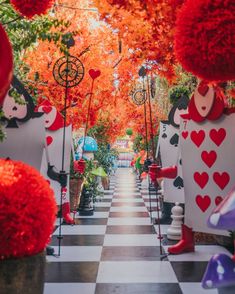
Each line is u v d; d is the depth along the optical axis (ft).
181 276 13.17
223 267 5.86
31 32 13.03
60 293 11.67
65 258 15.47
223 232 14.19
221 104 13.73
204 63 7.02
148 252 16.35
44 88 25.94
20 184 7.01
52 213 7.36
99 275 13.35
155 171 16.46
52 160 17.51
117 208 29.71
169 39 10.20
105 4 11.60
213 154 14.06
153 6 9.94
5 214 6.79
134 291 11.82
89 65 29.09
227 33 6.70
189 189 14.82
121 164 119.96
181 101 19.56
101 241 18.47
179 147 16.19
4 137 13.69
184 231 15.93
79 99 27.63
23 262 6.97
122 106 46.57
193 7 6.92
